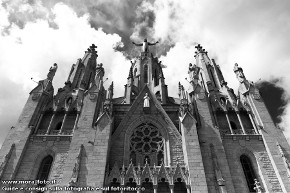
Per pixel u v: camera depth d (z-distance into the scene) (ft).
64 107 137.80
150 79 193.47
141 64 206.28
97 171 96.68
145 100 127.44
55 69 153.28
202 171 97.14
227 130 124.77
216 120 128.98
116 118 129.29
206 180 98.94
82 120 118.62
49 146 115.03
